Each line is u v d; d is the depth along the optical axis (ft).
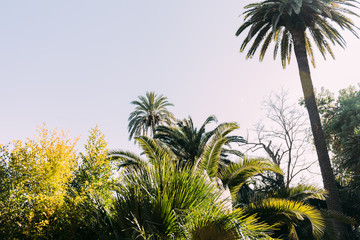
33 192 22.07
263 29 60.90
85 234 19.56
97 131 26.81
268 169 40.88
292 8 55.11
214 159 40.78
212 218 12.30
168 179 16.49
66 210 19.97
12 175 22.36
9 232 20.04
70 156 24.77
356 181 54.85
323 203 58.70
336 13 56.49
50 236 20.31
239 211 13.80
